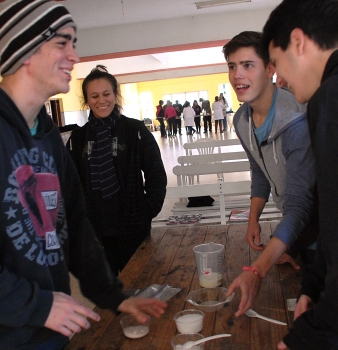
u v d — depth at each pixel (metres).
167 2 7.19
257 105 1.66
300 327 0.94
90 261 1.33
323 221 0.88
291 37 0.97
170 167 9.08
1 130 1.01
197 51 14.41
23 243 1.04
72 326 1.02
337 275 0.85
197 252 1.60
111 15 7.68
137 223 2.35
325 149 0.85
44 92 1.09
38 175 1.11
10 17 1.02
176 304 1.49
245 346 1.21
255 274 1.29
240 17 8.41
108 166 2.35
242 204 3.91
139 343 1.27
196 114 19.94
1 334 1.06
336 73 0.88
